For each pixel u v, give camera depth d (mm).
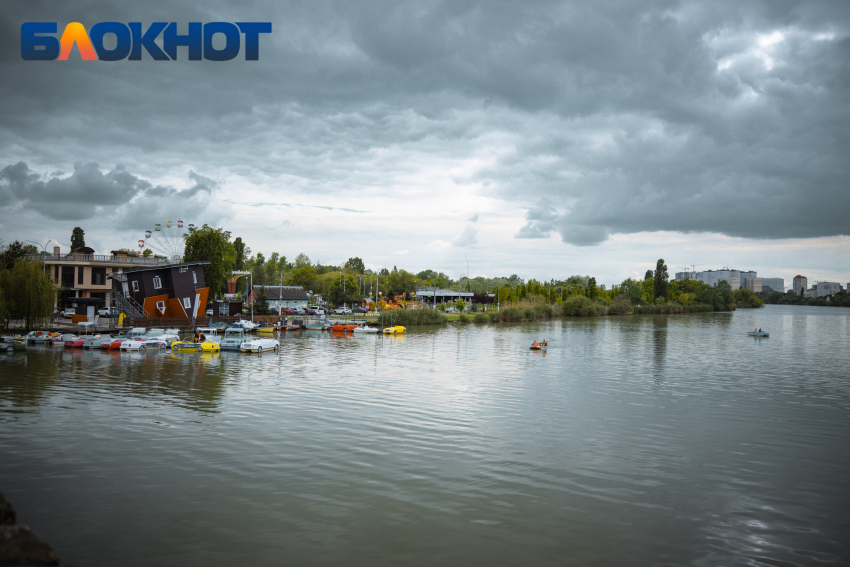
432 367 68312
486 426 38719
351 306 194500
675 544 21516
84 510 23297
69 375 57125
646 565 19844
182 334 99250
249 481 26938
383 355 80438
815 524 23656
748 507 25328
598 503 25328
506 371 66000
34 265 87562
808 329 154750
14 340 77062
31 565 8594
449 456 31578
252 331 111250
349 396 48281
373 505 24406
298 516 23078
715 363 77000
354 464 29766
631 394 52344
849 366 74938
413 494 25750
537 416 42219
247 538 21031
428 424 38812
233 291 192875
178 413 40625
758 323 181625
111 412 40562
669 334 127125
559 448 33750
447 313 184750
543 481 27984
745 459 32500
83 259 124312
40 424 36875
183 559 19375
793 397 51812
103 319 104375
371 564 19359
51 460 29547
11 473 27516
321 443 33500
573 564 19750
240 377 57781
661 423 40844
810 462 32094
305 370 63688
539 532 22188
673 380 61188
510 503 25016
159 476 27422
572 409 45031
